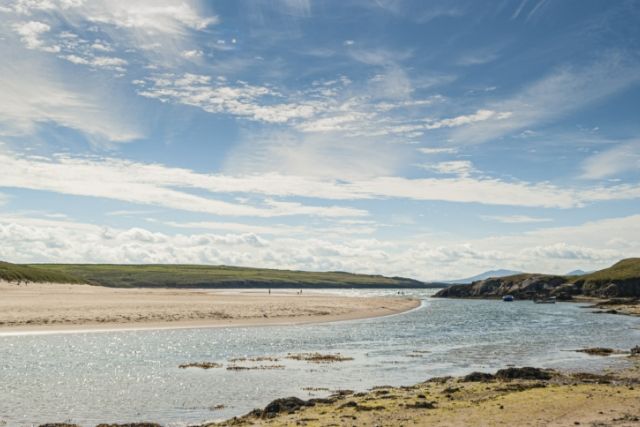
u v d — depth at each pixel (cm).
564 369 3397
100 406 2414
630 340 5309
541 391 2409
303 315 7806
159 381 2975
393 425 1816
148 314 6644
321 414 2044
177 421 2180
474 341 5162
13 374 3086
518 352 4338
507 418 1875
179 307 7756
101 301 8256
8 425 2100
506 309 11444
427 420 1875
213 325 6125
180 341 4706
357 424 1850
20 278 13425
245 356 3941
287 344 4681
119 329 5434
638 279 14350
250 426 1892
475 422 1827
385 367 3547
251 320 6806
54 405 2417
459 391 2489
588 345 4866
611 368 3434
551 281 17250
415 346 4703
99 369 3297
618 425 1761
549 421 1819
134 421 2184
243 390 2770
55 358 3656
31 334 4850
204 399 2566
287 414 2086
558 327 6875
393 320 7888
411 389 2617
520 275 18500
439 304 14088
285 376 3170
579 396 2262
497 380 2831
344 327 6475
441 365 3647
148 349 4188
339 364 3644
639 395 2288
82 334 4988
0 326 5159
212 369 3372
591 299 14375
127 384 2883
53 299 8188
